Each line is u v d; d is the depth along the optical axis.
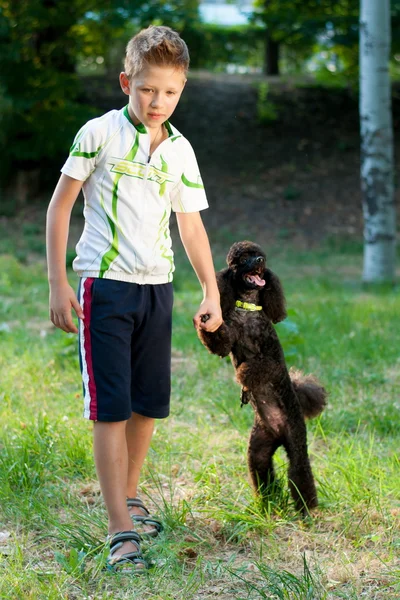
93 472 5.24
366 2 14.97
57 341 8.80
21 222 22.58
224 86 30.02
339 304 12.08
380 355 8.59
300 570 3.96
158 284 4.21
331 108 28.64
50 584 3.69
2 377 7.45
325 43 27.38
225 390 7.14
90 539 4.20
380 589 3.72
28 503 4.63
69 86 22.77
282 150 26.44
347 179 25.11
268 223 22.84
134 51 3.96
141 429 4.44
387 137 15.23
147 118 4.00
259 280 4.39
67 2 23.16
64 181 4.09
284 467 5.18
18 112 22.83
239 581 3.80
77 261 4.15
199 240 4.39
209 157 25.91
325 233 22.34
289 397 4.57
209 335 4.38
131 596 3.61
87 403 4.05
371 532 4.41
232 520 4.49
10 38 22.39
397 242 21.02
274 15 25.62
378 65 15.02
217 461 5.46
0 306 11.70
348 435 6.09
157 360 4.32
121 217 4.08
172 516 4.47
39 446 5.45
